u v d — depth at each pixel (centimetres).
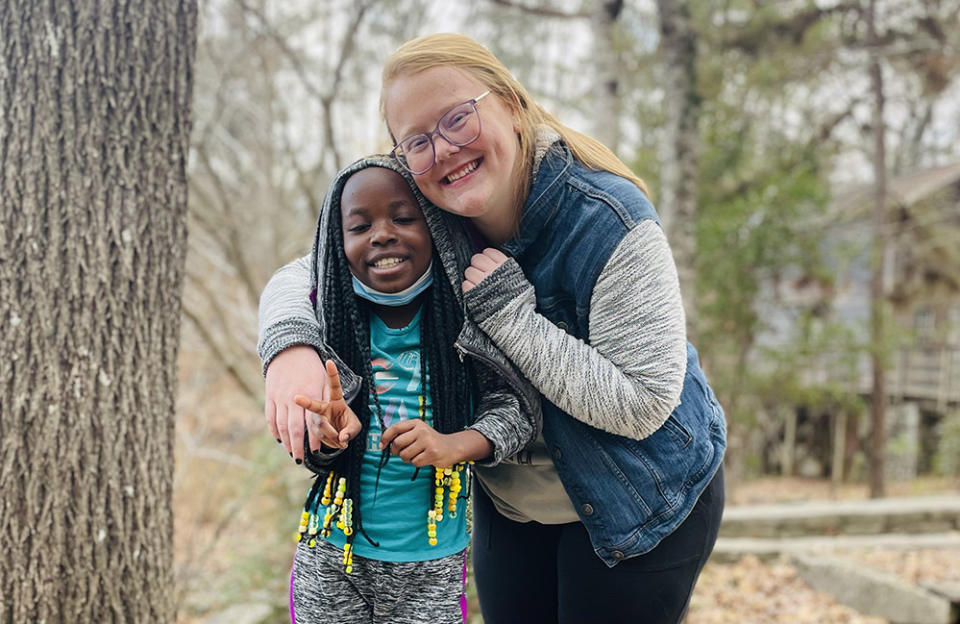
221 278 776
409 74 140
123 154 224
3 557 210
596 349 143
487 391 152
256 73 775
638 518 152
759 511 589
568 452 153
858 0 877
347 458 146
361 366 147
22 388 212
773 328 1050
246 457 663
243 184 771
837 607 446
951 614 382
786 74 941
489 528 186
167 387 237
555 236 147
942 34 930
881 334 1112
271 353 139
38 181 215
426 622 151
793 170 1052
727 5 778
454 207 142
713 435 164
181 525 594
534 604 183
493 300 140
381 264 144
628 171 157
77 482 216
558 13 654
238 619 407
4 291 213
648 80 982
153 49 229
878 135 1181
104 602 220
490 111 142
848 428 1554
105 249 221
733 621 428
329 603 151
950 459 1369
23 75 215
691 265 679
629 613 158
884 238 1174
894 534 595
